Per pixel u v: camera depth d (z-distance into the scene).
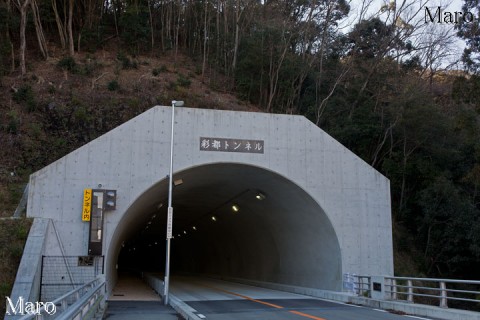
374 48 41.84
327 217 21.14
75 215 18.50
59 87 35.28
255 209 27.23
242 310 15.10
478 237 24.39
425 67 42.12
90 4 46.84
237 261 36.16
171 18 52.06
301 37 44.84
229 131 20.95
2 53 37.38
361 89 35.16
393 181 30.92
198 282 33.94
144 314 13.84
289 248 26.12
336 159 21.83
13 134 29.75
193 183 24.11
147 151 19.80
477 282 12.19
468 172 27.92
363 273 20.86
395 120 31.14
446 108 37.16
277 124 21.56
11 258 16.58
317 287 22.70
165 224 42.66
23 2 41.38
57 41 45.34
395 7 40.50
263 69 42.19
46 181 18.59
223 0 50.50
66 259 17.89
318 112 36.38
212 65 47.62
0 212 21.42
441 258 27.52
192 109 20.75
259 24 44.28
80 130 31.86
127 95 36.41
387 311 14.88
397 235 29.02
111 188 19.09
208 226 38.31
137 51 47.00
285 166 21.22
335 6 45.38
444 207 27.14
